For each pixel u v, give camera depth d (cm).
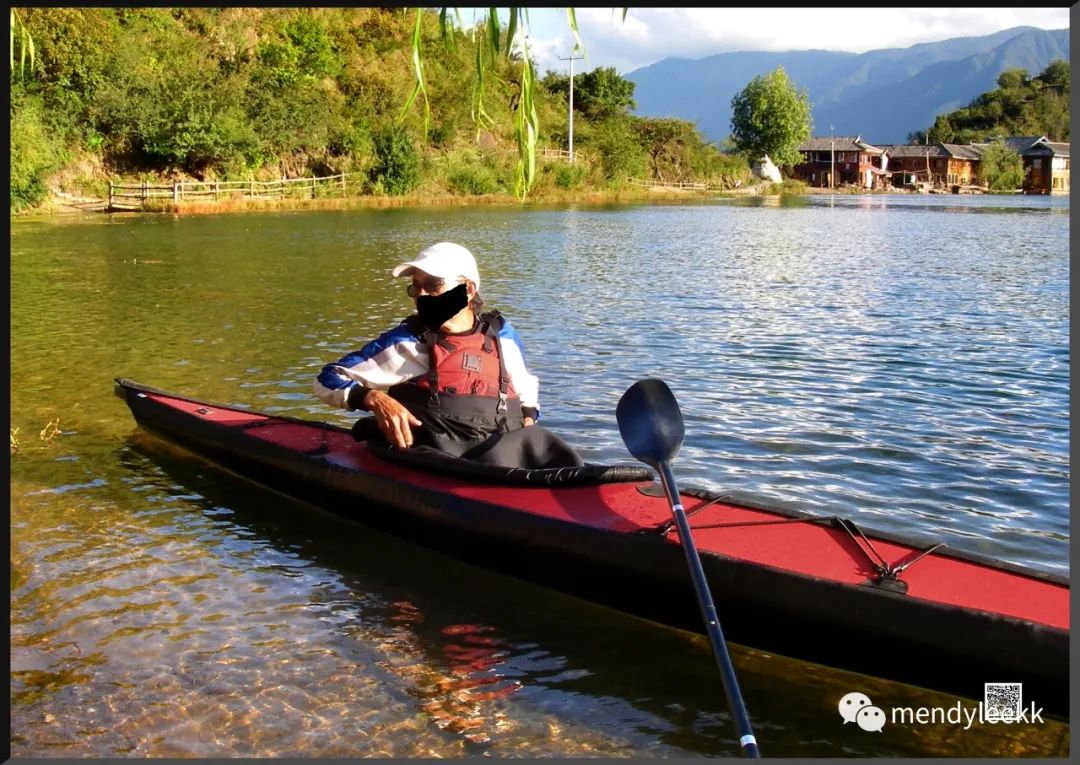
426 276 440
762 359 866
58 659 355
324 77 4338
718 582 357
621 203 5012
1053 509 506
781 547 367
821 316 1116
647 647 374
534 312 1133
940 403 716
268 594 410
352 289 1334
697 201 5591
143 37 3638
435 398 453
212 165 3659
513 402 462
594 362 846
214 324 1040
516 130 346
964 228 2989
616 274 1549
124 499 513
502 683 347
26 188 2927
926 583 338
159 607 395
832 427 649
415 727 319
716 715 331
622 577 380
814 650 346
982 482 546
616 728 321
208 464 566
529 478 427
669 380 777
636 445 409
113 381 764
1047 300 1261
